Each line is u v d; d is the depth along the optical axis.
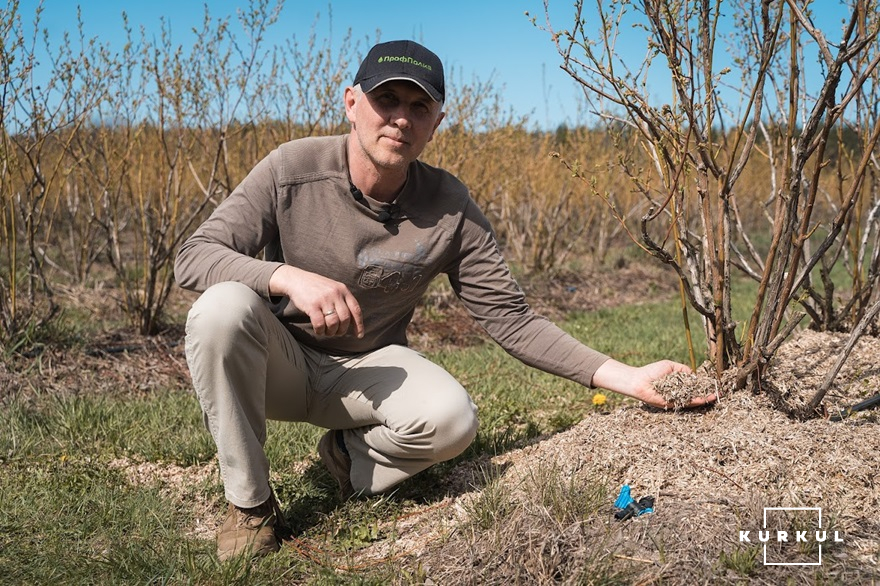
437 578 2.00
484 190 8.19
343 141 2.47
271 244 2.54
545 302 7.64
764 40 2.44
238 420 2.21
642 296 8.64
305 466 3.01
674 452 2.34
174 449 3.14
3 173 4.47
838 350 3.15
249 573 2.12
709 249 2.60
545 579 1.87
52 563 2.19
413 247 2.47
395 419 2.40
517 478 2.49
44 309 5.05
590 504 2.13
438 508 2.48
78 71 4.65
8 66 4.24
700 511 2.06
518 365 4.69
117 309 6.17
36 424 3.48
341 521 2.43
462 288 2.64
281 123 5.95
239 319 2.14
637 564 1.89
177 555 2.24
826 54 2.18
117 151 5.63
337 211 2.42
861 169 2.36
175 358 4.95
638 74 2.58
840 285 8.02
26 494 2.67
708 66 2.48
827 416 2.56
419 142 2.34
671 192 2.38
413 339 5.82
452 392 2.39
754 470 2.22
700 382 2.57
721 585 1.82
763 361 2.52
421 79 2.22
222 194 6.32
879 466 2.21
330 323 2.11
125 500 2.63
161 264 5.34
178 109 5.20
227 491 2.25
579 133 8.97
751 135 2.54
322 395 2.57
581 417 3.59
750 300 7.70
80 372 4.45
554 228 8.91
